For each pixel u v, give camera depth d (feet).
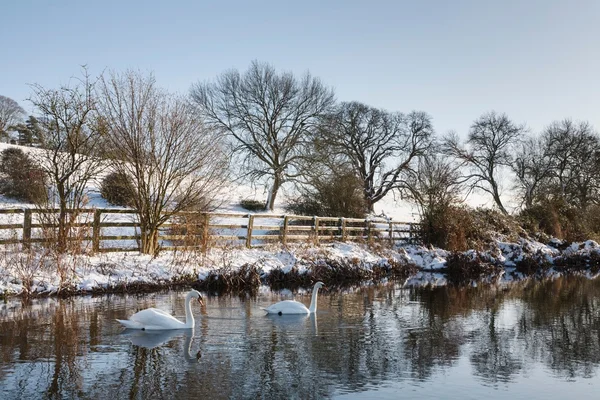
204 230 65.00
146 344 33.76
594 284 72.54
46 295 49.34
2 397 24.67
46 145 57.21
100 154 58.23
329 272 70.44
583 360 32.76
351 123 168.45
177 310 45.19
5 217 69.77
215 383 27.07
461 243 97.96
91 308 44.42
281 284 65.00
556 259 103.09
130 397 24.99
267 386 26.84
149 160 59.77
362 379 28.32
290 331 38.32
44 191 55.26
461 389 27.22
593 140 165.58
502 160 175.32
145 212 61.46
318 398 25.46
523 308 50.93
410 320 43.68
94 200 88.43
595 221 138.10
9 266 50.08
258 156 139.85
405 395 26.16
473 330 40.50
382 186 171.32
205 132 63.46
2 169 84.48
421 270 87.56
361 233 104.47
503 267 95.86
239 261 65.98
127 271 55.72
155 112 59.93
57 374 27.89
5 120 213.25
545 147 173.68
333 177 118.52
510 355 33.60
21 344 33.24
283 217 80.02
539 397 26.32
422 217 104.78
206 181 63.05
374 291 61.62
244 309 46.60
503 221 114.01
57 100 55.83
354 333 38.34
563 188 167.12
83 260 54.03
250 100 140.97
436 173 123.13
